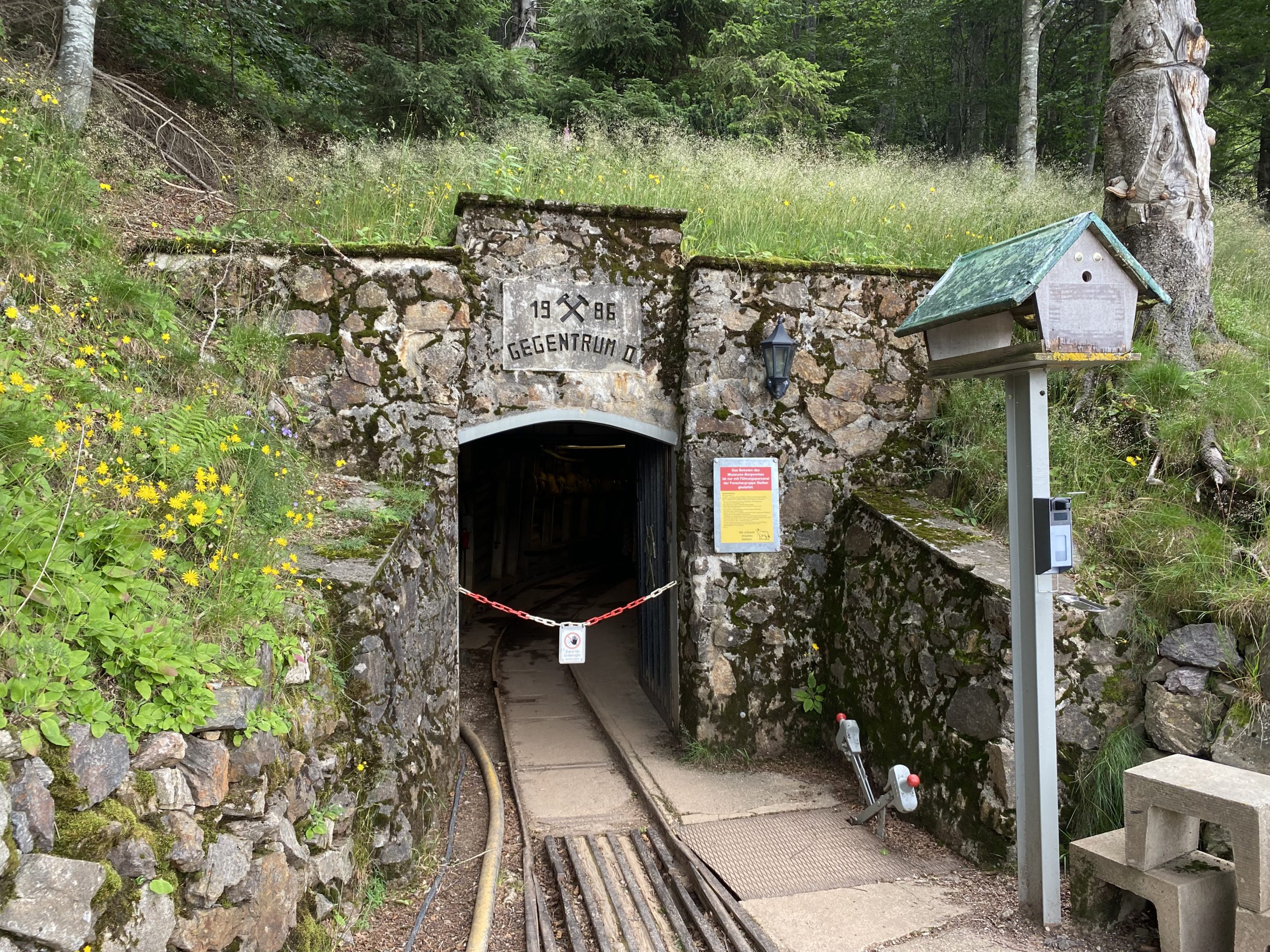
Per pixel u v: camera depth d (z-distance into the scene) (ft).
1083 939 12.34
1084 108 52.85
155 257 17.38
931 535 17.31
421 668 15.62
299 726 10.63
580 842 16.16
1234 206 30.76
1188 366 19.61
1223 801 10.58
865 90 64.90
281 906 9.49
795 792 18.30
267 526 13.44
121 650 8.26
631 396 20.13
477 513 39.52
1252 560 14.71
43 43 25.36
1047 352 11.71
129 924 7.13
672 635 21.59
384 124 38.32
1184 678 14.17
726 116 44.09
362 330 17.88
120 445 11.22
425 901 13.32
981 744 14.82
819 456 20.66
